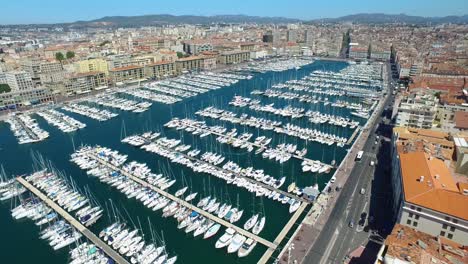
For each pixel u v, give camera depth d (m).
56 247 97.69
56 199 122.12
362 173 132.62
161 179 134.00
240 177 133.25
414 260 61.69
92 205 118.12
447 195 83.56
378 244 90.81
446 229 82.06
